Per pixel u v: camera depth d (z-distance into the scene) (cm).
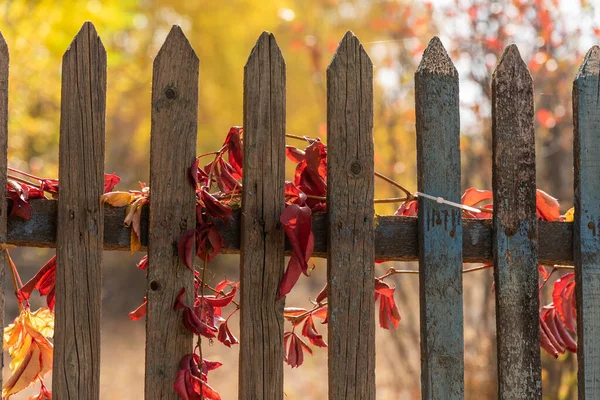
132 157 1355
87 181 178
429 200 193
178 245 180
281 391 185
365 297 189
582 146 203
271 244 186
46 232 177
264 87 188
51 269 187
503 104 199
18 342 189
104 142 179
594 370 200
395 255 194
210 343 192
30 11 706
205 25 1290
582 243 201
